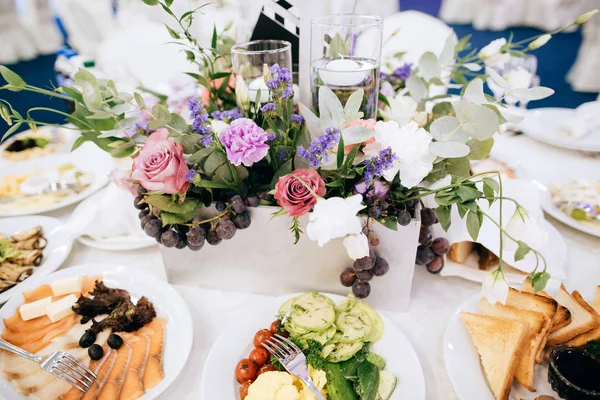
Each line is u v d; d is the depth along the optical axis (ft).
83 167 4.51
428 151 2.15
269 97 2.39
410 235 2.49
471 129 2.10
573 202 3.65
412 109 3.30
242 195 2.58
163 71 6.77
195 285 3.11
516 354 2.29
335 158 2.26
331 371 2.26
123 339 2.60
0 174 4.41
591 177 4.08
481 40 11.55
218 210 2.57
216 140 2.29
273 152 2.52
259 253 2.81
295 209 2.19
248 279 2.98
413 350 2.44
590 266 3.14
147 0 2.40
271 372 2.22
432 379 2.46
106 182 4.14
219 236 2.54
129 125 2.62
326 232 1.82
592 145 4.38
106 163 4.55
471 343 2.53
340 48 2.89
